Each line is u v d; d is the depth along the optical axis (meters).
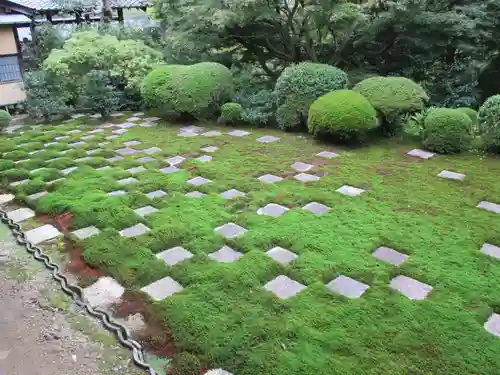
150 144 6.42
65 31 10.18
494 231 3.58
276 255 3.35
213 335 2.53
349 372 2.24
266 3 7.82
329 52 9.07
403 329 2.51
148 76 7.89
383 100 6.04
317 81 6.54
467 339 2.43
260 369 2.29
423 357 2.31
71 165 5.58
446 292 2.83
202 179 4.96
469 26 7.91
